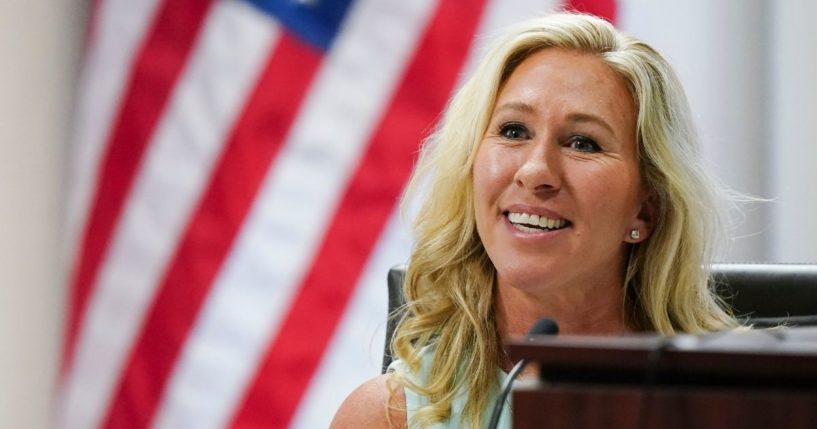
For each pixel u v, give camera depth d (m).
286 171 7.07
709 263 4.86
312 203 7.09
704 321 4.86
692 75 7.38
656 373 2.69
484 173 4.45
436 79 7.08
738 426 2.57
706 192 4.76
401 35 7.09
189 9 7.02
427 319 4.73
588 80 4.47
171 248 7.07
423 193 5.01
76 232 7.10
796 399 2.54
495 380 4.55
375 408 4.53
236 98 7.01
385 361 5.29
